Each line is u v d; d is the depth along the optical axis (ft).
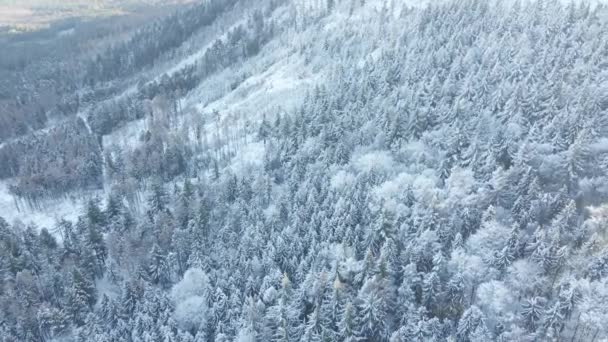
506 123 351.25
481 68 411.54
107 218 433.89
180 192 425.69
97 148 609.01
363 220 312.71
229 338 273.75
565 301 229.66
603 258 241.76
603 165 296.71
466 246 274.16
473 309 229.86
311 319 253.24
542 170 304.30
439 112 390.01
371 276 267.39
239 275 307.17
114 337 294.25
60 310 335.26
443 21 550.77
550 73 383.65
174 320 292.81
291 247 312.09
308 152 409.28
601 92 342.64
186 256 364.17
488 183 302.66
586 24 435.94
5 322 326.24
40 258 385.70
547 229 270.26
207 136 580.30
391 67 475.31
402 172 341.00
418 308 251.60
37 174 519.19
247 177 429.79
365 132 402.52
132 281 328.49
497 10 525.75
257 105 599.57
